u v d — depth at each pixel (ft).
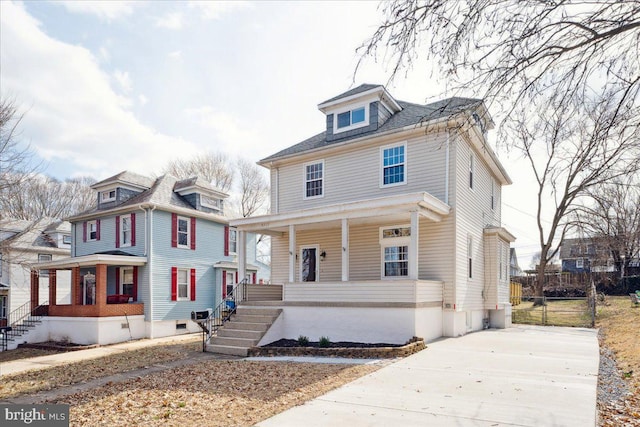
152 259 66.44
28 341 62.49
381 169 49.44
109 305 60.34
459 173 46.50
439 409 18.42
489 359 30.42
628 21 14.15
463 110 17.63
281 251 57.36
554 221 85.35
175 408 19.94
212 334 42.29
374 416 17.58
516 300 84.89
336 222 45.44
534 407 18.60
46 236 88.69
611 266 108.99
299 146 59.31
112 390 24.80
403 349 32.14
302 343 38.50
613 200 62.80
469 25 15.69
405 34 16.48
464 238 47.55
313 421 17.06
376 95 51.06
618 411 18.10
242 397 21.49
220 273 78.79
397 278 47.37
